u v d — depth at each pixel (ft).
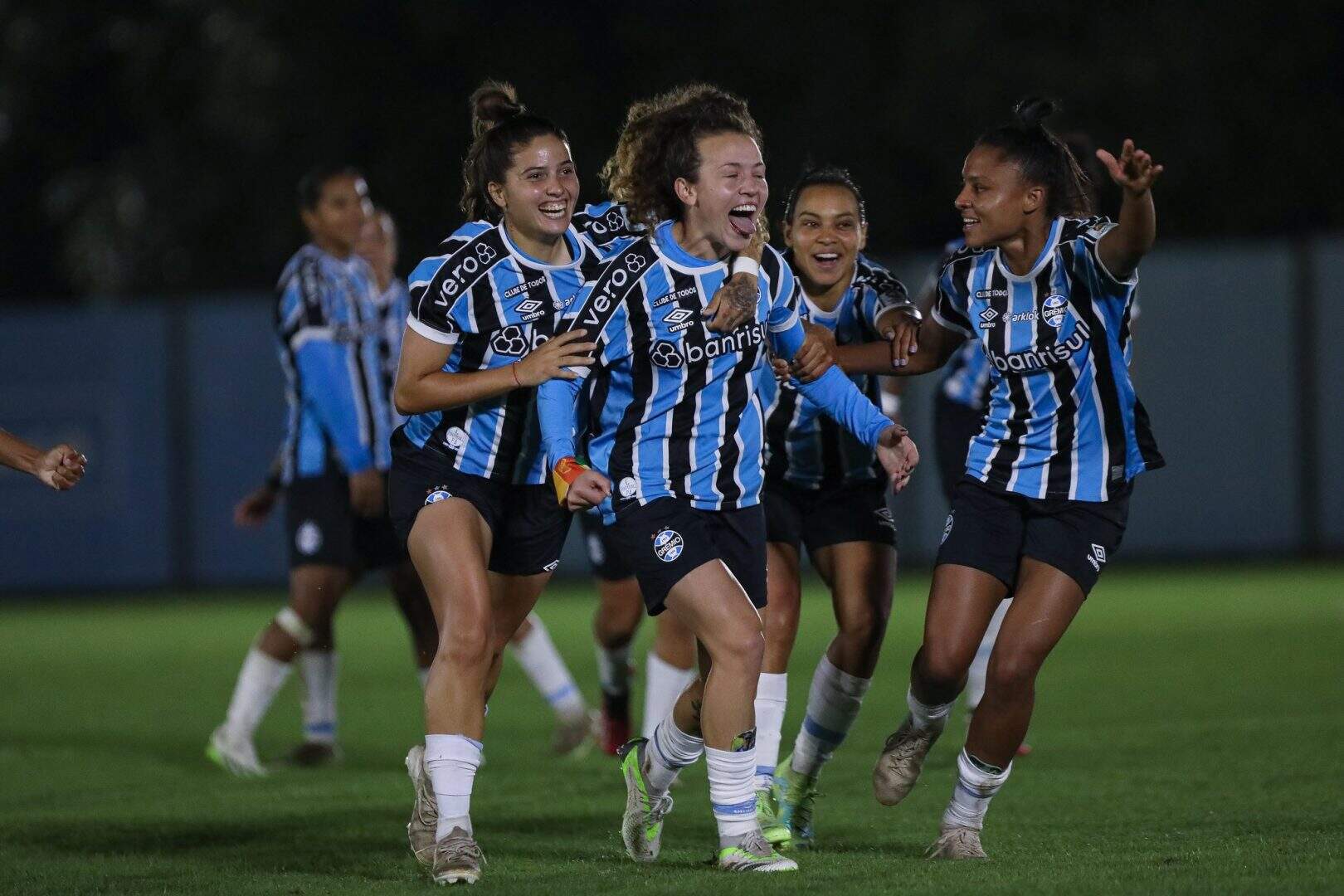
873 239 267.39
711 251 56.18
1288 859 53.57
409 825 59.47
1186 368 205.77
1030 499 59.00
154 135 298.15
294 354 92.07
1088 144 79.15
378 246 95.40
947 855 58.59
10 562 222.28
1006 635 57.36
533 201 56.95
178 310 219.61
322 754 92.73
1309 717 93.81
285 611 92.27
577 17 280.10
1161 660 123.65
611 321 56.03
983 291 59.36
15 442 60.85
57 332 221.05
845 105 268.82
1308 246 202.69
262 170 287.89
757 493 58.18
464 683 56.44
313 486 92.22
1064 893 49.08
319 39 283.18
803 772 65.31
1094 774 78.18
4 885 58.59
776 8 271.08
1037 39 261.85
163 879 59.36
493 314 58.08
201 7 289.74
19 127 304.50
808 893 50.75
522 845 64.85
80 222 299.17
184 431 220.23
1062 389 58.54
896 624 156.56
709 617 55.57
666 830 68.18
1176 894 48.26
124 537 221.46
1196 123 257.96
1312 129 261.85
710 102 55.77
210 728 108.58
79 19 299.79
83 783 86.69
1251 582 183.42
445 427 59.31
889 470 59.41
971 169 57.82
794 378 60.70
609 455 57.62
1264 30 261.03
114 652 156.66
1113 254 56.65
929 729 60.34
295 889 56.29
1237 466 205.26
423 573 58.23
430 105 283.59
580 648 147.43
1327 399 202.80
